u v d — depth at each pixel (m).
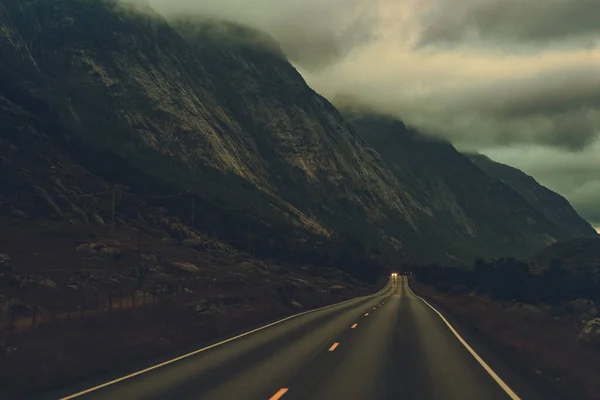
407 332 25.80
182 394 11.66
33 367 14.13
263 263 116.62
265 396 11.46
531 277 139.88
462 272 178.50
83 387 12.48
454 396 11.62
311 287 93.12
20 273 48.41
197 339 22.72
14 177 87.62
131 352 17.86
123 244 80.31
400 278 186.50
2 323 28.05
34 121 116.12
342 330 26.66
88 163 125.44
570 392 12.43
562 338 23.27
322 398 11.30
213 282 68.94
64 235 75.12
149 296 46.91
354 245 197.00
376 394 11.73
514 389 12.42
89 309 35.84
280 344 20.84
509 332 25.06
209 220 147.62
